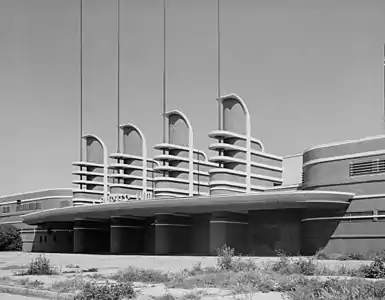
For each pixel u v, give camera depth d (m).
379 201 45.59
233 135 64.19
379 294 18.95
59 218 75.81
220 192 61.38
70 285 27.00
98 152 86.25
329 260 43.12
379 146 46.22
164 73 75.38
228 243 55.91
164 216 61.81
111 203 63.88
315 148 51.91
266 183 67.62
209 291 23.30
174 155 73.88
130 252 67.38
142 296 22.17
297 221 54.41
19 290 26.59
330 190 49.69
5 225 99.88
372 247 45.53
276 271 31.22
